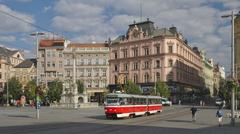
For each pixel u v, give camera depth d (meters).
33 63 142.25
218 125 36.31
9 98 117.38
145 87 120.56
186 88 132.00
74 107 84.75
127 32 129.00
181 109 75.75
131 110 49.03
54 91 110.69
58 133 27.28
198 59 160.88
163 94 109.25
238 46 80.75
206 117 49.31
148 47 122.00
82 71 135.00
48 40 141.00
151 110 55.81
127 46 127.31
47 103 102.88
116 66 130.00
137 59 124.19
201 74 168.50
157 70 119.44
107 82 133.75
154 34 122.25
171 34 119.75
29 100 112.56
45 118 47.81
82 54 135.38
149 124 37.38
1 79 130.62
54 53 138.12
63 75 136.38
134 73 124.81
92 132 28.30
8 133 27.11
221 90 101.44
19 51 149.62
